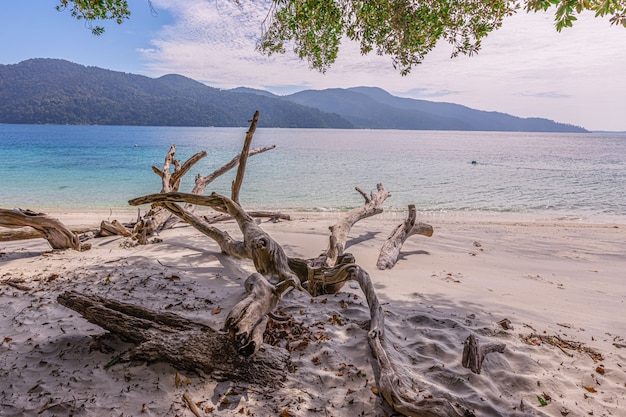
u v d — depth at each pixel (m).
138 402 2.88
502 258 8.06
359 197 18.83
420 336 4.09
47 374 3.20
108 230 9.05
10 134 98.62
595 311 5.14
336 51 8.60
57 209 14.70
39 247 7.91
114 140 77.19
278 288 4.18
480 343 3.79
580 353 3.87
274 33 8.93
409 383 3.21
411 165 36.59
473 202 17.86
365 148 67.94
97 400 2.89
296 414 2.83
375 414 2.86
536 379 3.35
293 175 27.22
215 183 22.66
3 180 22.05
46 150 46.94
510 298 5.51
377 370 3.38
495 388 3.25
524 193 20.64
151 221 8.41
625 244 9.56
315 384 3.22
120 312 3.72
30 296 4.96
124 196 18.11
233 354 3.27
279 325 4.18
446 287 5.89
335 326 4.27
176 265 6.59
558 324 4.62
